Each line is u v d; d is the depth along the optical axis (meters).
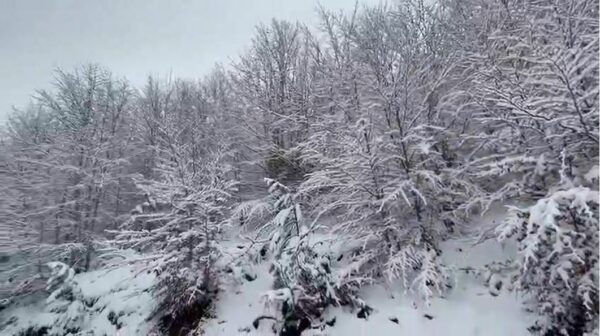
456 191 7.25
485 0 8.46
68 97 14.66
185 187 7.75
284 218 7.09
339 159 7.24
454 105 7.98
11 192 13.33
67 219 12.23
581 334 4.55
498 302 5.61
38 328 8.96
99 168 12.88
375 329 5.88
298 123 10.85
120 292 9.02
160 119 13.38
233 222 10.37
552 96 5.16
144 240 7.52
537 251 4.60
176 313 7.29
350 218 7.63
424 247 6.67
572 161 5.41
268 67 12.84
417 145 6.94
